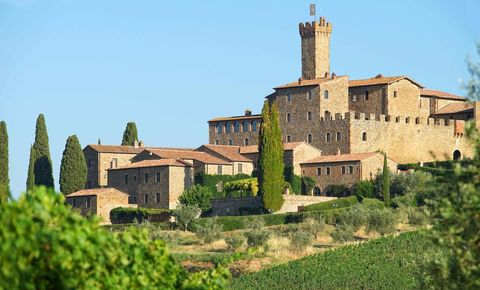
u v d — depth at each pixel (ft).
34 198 188.34
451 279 294.46
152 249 233.14
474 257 279.49
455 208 276.00
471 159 282.77
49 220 191.93
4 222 178.09
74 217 195.31
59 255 187.62
